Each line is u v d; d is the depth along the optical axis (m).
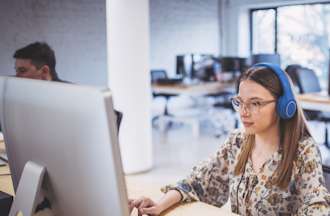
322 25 7.38
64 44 3.66
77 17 3.78
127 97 4.09
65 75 3.75
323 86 7.25
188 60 6.35
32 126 0.88
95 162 0.76
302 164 1.33
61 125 0.80
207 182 1.54
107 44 4.03
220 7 8.09
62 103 0.79
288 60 7.86
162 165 4.54
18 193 0.93
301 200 1.31
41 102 0.84
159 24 7.20
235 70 6.52
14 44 3.08
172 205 1.42
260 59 5.96
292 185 1.34
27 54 1.82
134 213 1.35
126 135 4.15
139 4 4.02
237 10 8.10
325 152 4.96
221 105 6.64
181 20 7.51
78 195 0.81
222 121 6.70
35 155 0.90
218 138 6.00
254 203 1.39
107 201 0.76
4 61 2.96
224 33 8.20
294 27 7.73
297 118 1.37
